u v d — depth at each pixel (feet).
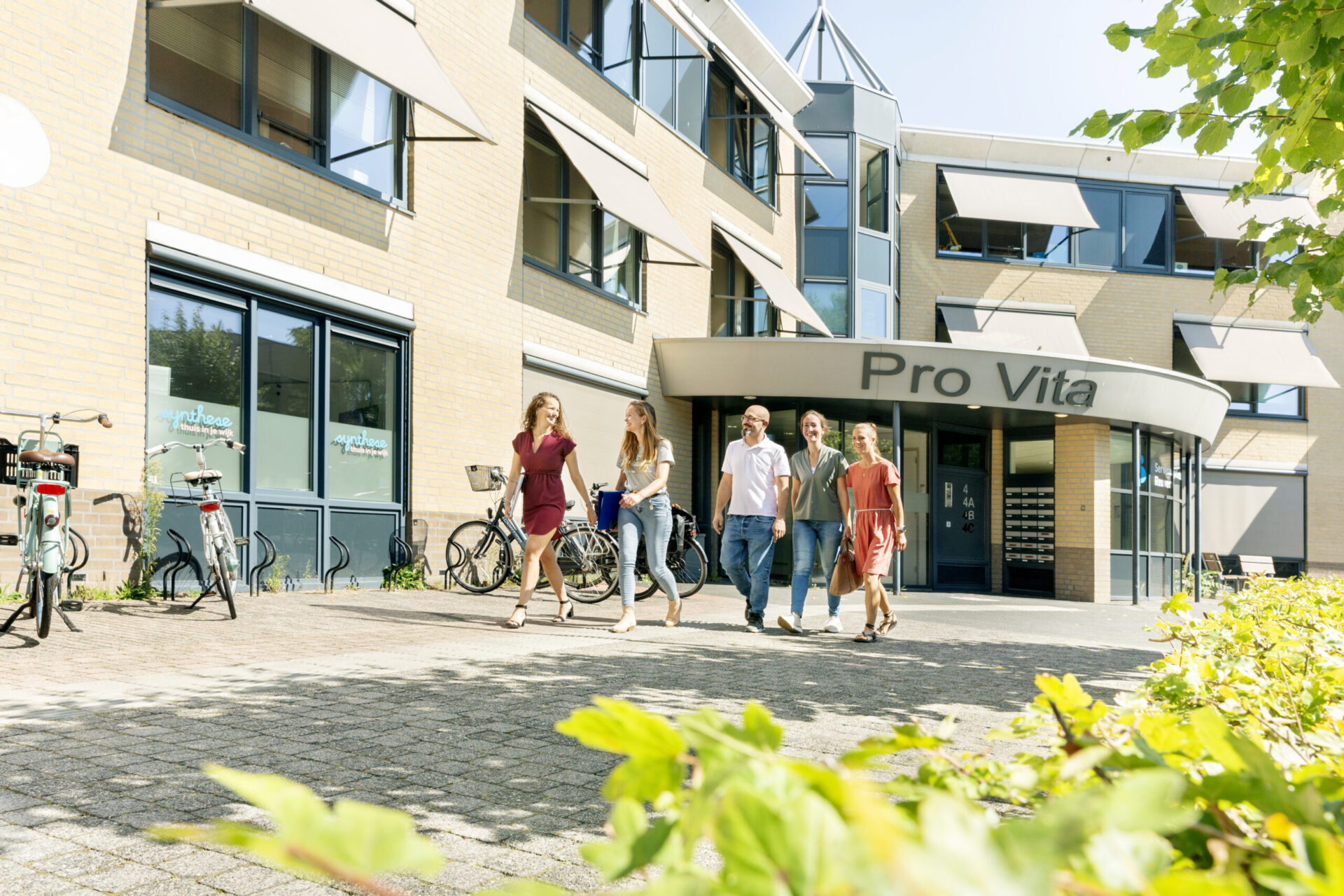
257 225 28.45
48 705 12.83
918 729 1.75
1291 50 10.21
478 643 20.06
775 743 1.54
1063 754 2.31
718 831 1.05
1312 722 4.63
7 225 22.21
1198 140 11.95
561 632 22.74
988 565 56.54
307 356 30.76
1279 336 71.46
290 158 29.60
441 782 9.93
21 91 22.59
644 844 1.42
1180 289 70.74
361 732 11.91
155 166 25.62
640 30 48.08
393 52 28.66
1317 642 6.99
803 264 61.62
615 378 44.50
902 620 29.96
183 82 27.02
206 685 14.53
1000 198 66.80
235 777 1.07
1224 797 1.80
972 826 0.91
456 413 35.68
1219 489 72.38
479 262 37.01
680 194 50.60
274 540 29.19
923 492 54.24
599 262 44.80
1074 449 54.24
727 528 25.30
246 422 28.53
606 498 24.47
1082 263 69.87
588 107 43.78
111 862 7.53
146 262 25.26
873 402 48.19
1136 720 2.64
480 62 37.19
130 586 24.41
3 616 20.21
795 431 50.06
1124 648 23.82
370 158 32.99
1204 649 7.26
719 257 55.36
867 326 61.82
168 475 26.17
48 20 23.18
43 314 22.86
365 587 32.01
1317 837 1.24
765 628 25.76
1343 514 72.84
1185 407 52.85
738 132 58.75
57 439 20.17
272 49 29.78
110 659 16.38
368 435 32.76
